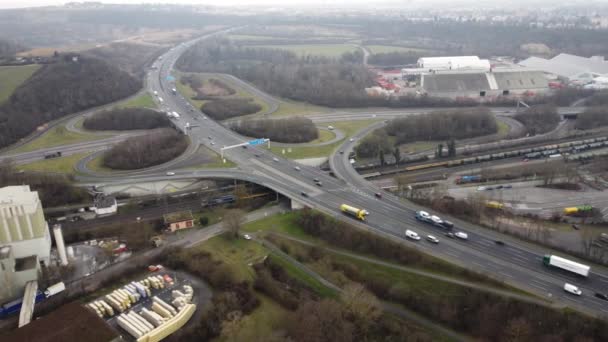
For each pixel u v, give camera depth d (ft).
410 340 505.25
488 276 565.53
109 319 529.45
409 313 557.74
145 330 498.69
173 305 544.21
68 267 620.90
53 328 458.50
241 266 631.15
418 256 613.93
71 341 444.14
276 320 533.96
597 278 567.59
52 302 557.74
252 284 596.70
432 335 521.24
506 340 497.46
